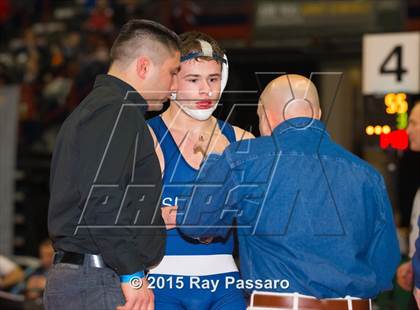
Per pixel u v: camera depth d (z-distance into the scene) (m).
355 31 13.05
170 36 3.94
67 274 3.69
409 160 7.97
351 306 3.66
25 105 13.43
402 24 13.05
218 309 4.16
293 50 10.09
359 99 9.41
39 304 7.32
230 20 13.69
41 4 17.48
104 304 3.65
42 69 14.27
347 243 3.64
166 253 4.15
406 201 7.98
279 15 13.42
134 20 3.98
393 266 3.76
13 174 10.92
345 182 3.69
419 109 5.61
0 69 14.39
